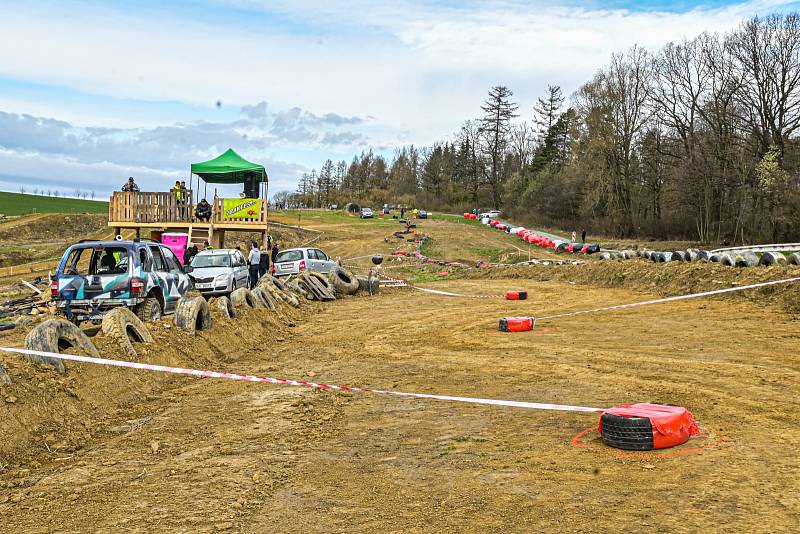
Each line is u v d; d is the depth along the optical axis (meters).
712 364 10.23
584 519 4.48
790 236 51.19
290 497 5.21
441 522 4.57
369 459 6.14
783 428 6.59
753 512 4.45
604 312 17.08
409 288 27.28
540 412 7.64
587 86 73.75
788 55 52.44
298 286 22.23
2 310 18.05
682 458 5.71
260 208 33.28
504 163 127.19
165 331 11.19
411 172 164.88
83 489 5.57
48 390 7.59
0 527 4.78
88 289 12.15
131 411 8.33
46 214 64.31
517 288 25.78
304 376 10.36
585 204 78.31
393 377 10.12
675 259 22.94
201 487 5.50
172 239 29.64
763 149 54.16
